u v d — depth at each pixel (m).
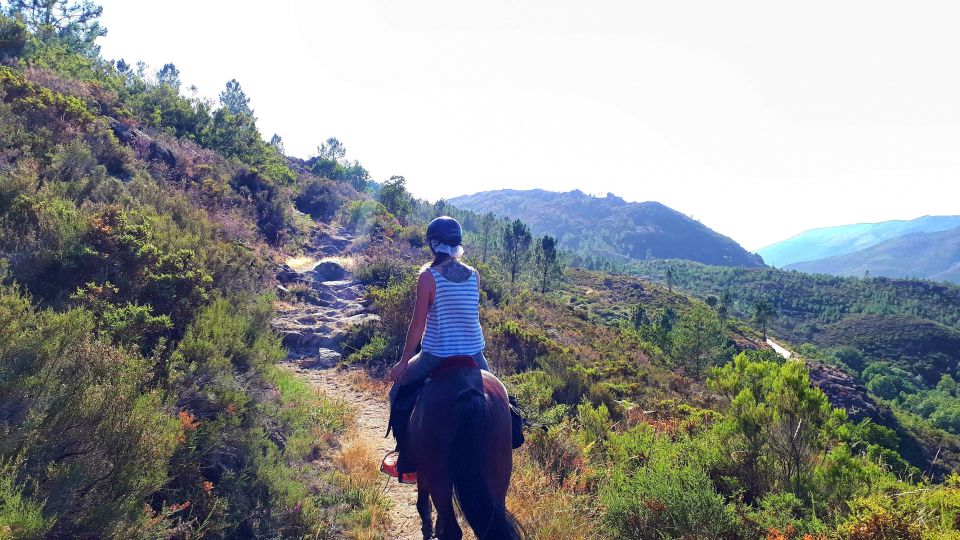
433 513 5.95
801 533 4.91
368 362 13.06
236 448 5.89
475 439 3.21
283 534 5.26
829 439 6.76
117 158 16.41
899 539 4.29
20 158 11.58
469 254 68.62
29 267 7.30
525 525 5.31
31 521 3.34
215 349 6.92
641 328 45.81
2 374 4.12
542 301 37.84
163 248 9.71
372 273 21.48
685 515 5.00
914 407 97.88
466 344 3.82
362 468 6.97
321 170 75.19
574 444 7.62
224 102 94.75
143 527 4.11
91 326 5.35
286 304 16.16
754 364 7.95
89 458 4.16
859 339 162.88
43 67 23.97
